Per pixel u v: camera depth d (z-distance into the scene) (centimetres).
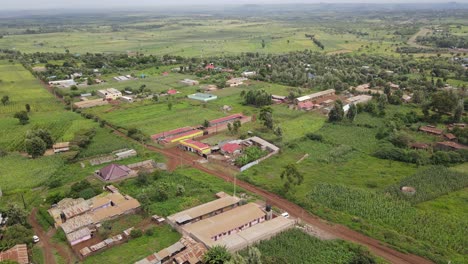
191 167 10694
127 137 13125
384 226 7694
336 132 13688
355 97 17925
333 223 7831
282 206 8556
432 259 6644
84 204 8294
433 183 9519
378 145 12281
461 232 7412
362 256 6456
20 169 10388
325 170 10475
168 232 7494
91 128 13825
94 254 6812
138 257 6712
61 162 10819
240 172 10325
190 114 15800
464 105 15975
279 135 12962
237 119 14850
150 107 16838
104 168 10038
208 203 8294
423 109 15138
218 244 6662
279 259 6400
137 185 9500
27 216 8012
